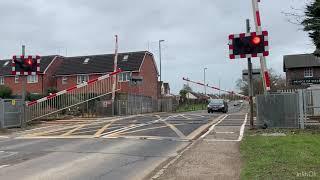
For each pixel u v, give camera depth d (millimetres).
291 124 19781
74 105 31359
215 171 10562
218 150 14219
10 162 12836
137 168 11750
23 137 20281
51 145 16688
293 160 11203
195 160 12312
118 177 10570
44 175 10773
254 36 18750
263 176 9328
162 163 12516
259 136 17094
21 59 24500
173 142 17141
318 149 13117
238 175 9938
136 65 62938
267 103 20016
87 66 65875
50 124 26719
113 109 36125
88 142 17328
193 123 25047
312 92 22641
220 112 47656
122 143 16875
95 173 11047
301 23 16188
